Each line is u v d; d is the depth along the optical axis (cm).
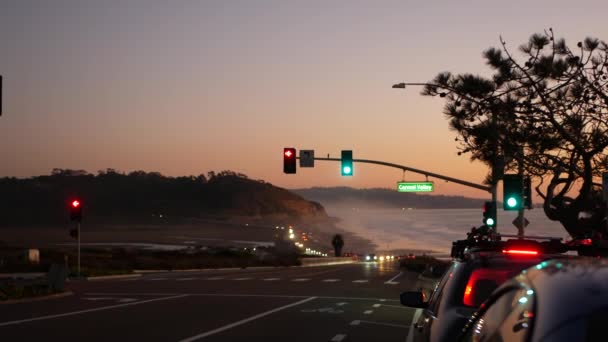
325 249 19462
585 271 371
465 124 2536
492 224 3616
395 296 2742
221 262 7206
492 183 2891
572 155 2566
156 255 7850
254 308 2256
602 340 305
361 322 1877
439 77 2509
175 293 2928
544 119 2442
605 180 1805
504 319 406
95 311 2172
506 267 700
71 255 6669
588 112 2420
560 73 2341
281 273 5300
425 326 718
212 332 1673
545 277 375
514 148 2550
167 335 1617
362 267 7225
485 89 2452
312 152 4062
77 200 4519
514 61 2420
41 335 1616
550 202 2866
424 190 4069
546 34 2341
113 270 5259
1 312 2148
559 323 322
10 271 5141
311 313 2108
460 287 694
